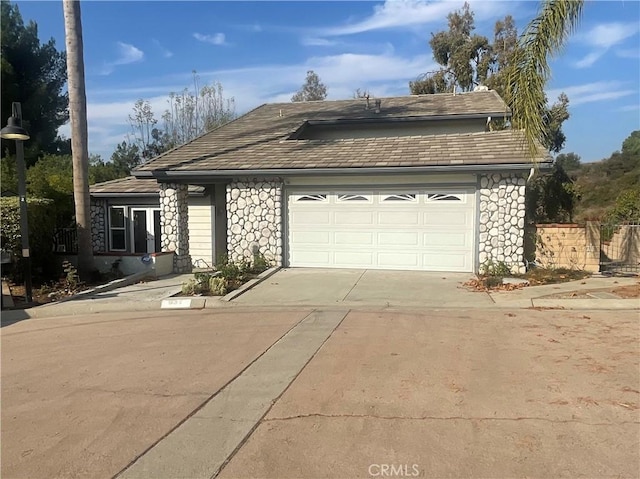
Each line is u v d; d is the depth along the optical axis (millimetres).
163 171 14656
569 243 13148
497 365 5867
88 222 13391
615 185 40312
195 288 11266
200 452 3977
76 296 11312
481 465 3650
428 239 13461
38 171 16859
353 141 15484
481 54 31656
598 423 4285
